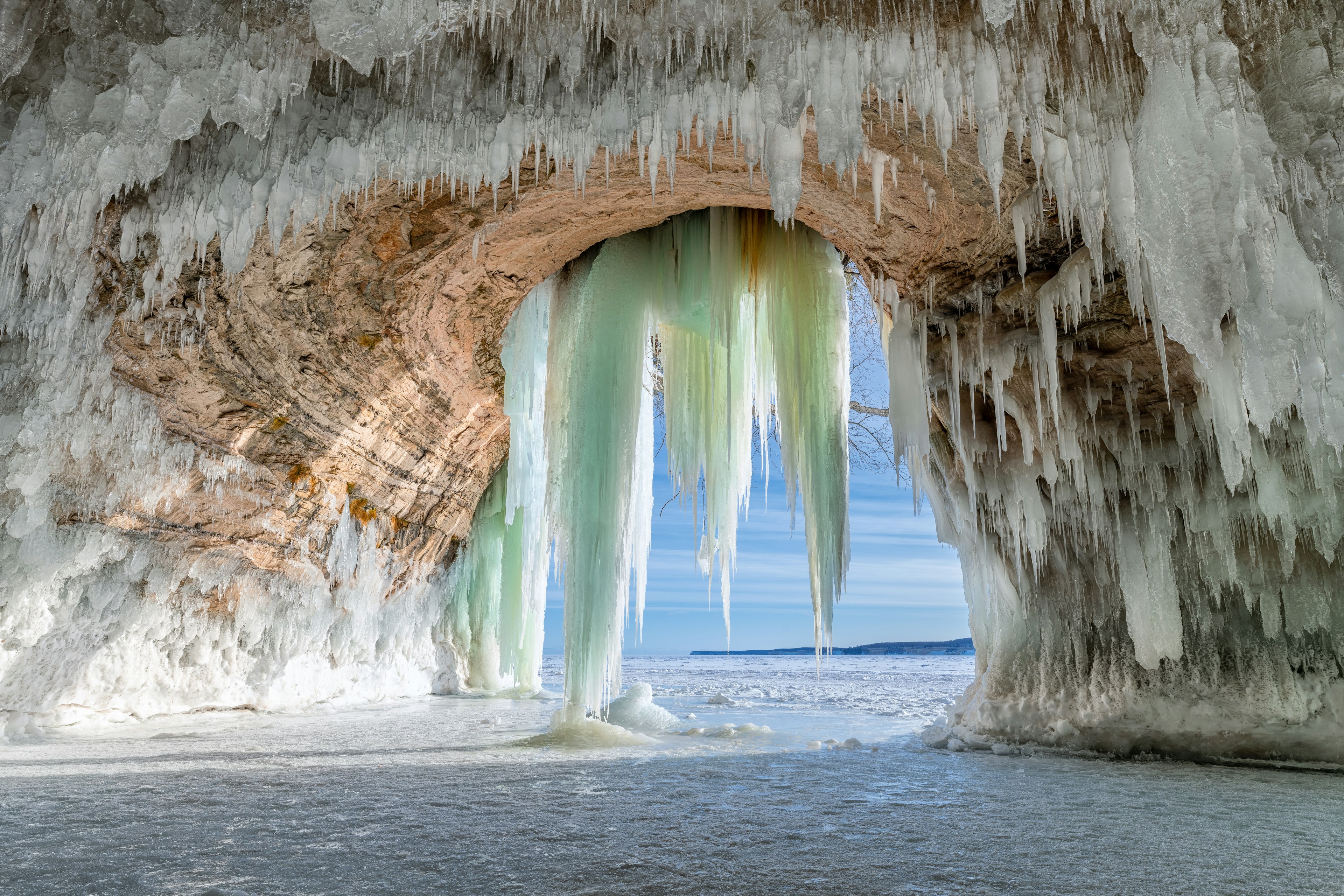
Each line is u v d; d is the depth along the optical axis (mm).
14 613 6230
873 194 6172
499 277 8422
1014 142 5051
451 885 2629
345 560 10188
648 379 10008
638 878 2730
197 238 5871
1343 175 4246
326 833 3375
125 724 7512
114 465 6742
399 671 12344
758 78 4801
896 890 2623
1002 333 6492
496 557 14406
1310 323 4465
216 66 4754
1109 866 2947
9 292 5695
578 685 7602
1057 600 7363
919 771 5375
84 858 2922
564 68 5016
